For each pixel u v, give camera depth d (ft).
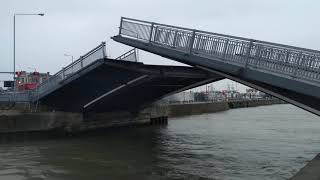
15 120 120.06
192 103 277.23
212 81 123.03
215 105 314.55
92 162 83.56
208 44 79.82
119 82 119.14
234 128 157.69
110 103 139.03
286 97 74.79
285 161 83.20
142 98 145.07
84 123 136.98
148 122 168.66
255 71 72.38
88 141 116.26
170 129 154.30
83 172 74.02
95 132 140.05
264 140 117.80
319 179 49.08
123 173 72.74
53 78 121.08
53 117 126.00
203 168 76.54
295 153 93.35
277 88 74.38
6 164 81.61
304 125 171.53
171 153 94.58
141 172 73.41
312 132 140.56
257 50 72.49
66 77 115.96
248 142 113.39
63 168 77.66
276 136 127.85
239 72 74.74
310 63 65.21
